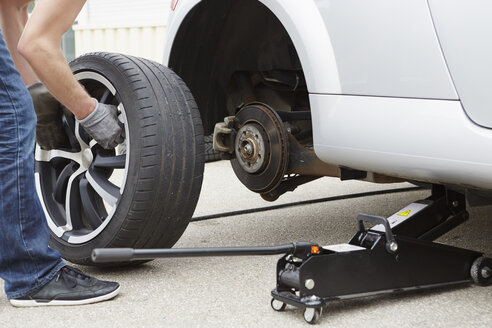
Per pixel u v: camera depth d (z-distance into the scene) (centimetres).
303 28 185
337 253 157
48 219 213
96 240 197
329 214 292
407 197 328
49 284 171
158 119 189
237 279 191
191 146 194
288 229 263
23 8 249
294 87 248
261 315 160
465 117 154
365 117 172
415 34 160
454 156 156
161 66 207
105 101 206
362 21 171
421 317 156
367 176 205
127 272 202
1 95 161
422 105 161
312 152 212
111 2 685
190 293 179
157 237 196
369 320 154
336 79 179
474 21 150
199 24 230
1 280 197
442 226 185
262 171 223
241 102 254
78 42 709
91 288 173
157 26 642
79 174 211
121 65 197
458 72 154
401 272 167
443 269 174
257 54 245
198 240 247
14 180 163
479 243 229
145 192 187
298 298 155
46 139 213
